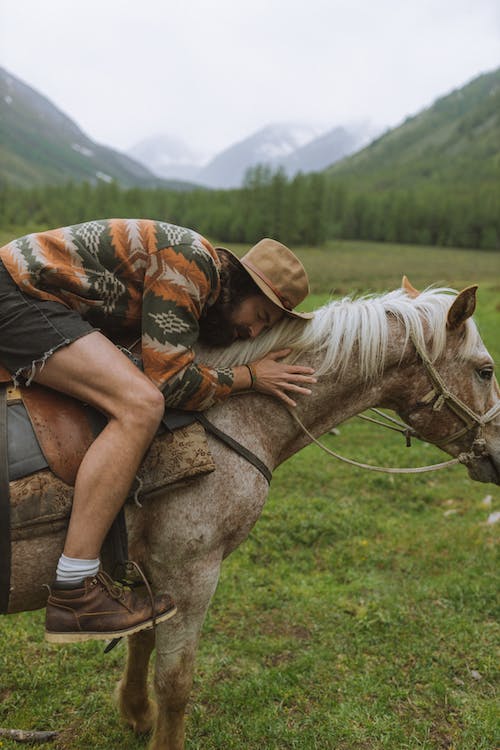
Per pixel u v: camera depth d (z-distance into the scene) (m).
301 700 3.01
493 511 5.29
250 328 2.23
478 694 3.08
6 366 1.95
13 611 2.03
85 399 1.91
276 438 2.38
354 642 3.44
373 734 2.80
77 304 1.96
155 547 2.12
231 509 2.18
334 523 4.86
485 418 2.54
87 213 85.00
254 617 3.68
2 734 2.69
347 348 2.37
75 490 1.88
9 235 46.22
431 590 3.96
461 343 2.47
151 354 1.92
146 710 2.81
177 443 2.02
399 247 84.75
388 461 6.47
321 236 81.50
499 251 83.06
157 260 1.95
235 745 2.75
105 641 3.44
